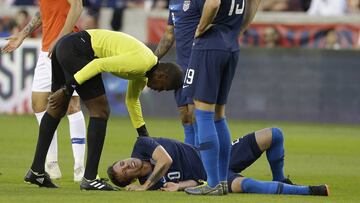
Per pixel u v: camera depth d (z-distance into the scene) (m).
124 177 29.36
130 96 30.48
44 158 30.03
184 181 29.39
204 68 27.77
